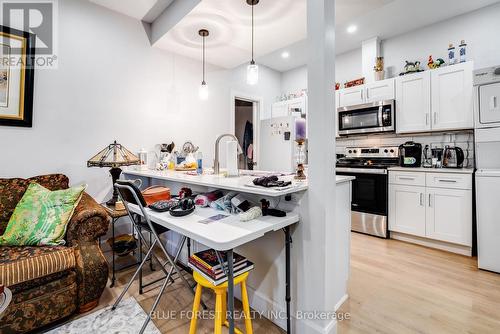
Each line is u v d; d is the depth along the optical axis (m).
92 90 2.57
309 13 1.39
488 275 2.14
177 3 2.43
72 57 2.44
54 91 2.34
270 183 1.39
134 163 2.42
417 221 2.83
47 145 2.31
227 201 1.60
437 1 2.68
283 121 3.46
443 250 2.70
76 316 1.61
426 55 3.20
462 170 2.55
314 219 1.39
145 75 2.95
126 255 2.49
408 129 3.07
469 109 2.63
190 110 3.37
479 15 2.82
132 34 2.84
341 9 2.08
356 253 2.62
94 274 1.66
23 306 1.39
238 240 1.07
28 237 1.64
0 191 1.90
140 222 1.88
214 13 2.23
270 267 1.61
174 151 3.12
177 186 2.50
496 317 1.59
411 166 3.12
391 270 2.24
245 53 3.15
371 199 3.17
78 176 2.49
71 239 1.69
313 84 1.37
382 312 1.65
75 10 2.45
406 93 3.09
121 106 2.77
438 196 2.67
